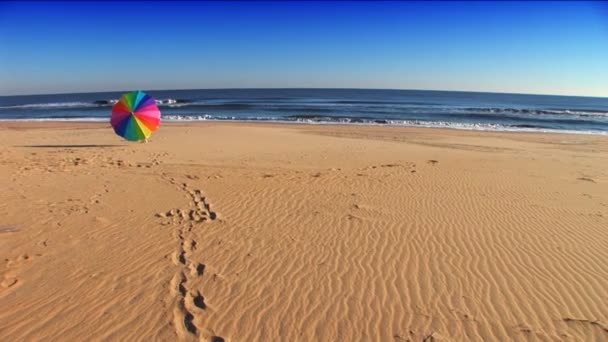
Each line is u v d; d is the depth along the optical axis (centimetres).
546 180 970
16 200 707
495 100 9088
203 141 1617
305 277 462
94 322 370
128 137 1391
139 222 616
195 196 759
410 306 408
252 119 3047
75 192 770
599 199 800
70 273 455
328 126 2498
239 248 534
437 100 8162
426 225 632
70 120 2895
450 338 360
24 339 345
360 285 447
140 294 417
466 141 1853
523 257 523
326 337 361
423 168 1084
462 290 440
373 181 910
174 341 349
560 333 369
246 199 748
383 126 2548
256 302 411
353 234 589
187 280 448
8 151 1262
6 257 487
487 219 666
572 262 511
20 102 7462
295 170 1030
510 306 411
